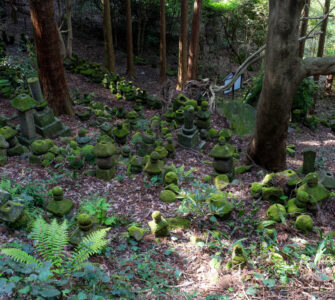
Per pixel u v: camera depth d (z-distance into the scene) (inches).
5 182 215.0
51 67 406.6
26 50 729.0
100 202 200.5
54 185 250.4
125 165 291.3
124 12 989.8
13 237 168.6
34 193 219.0
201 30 956.0
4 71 533.3
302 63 273.9
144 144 319.9
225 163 271.9
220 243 176.1
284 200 231.6
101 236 150.5
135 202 235.5
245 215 218.2
